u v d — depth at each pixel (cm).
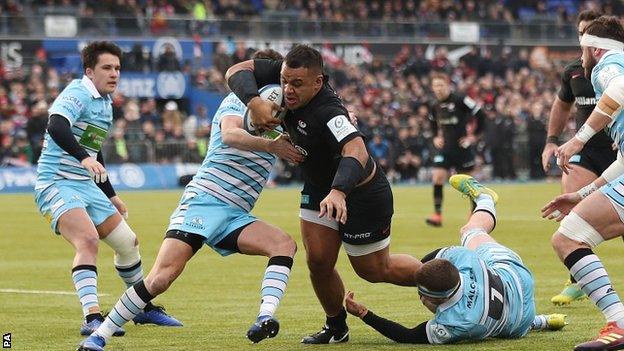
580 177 1639
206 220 1250
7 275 2091
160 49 5656
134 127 5106
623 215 1164
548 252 2395
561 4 7275
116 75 1434
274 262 1238
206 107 5619
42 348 1293
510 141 5597
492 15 6831
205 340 1345
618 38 1220
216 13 6181
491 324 1230
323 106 1181
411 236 2803
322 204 1131
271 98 1221
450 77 5944
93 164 1349
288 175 5362
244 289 1869
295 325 1464
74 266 1373
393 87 5819
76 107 1389
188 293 1817
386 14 6600
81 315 1570
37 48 5444
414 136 5497
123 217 1487
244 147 1216
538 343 1245
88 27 5572
